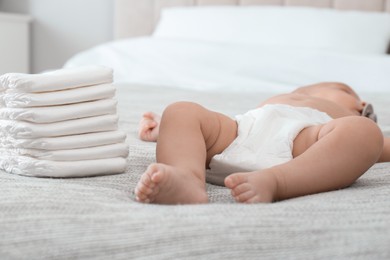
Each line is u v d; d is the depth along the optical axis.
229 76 2.80
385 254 0.72
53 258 0.73
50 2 3.83
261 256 0.73
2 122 1.04
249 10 3.22
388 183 1.08
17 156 1.04
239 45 3.00
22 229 0.77
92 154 1.04
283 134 1.11
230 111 1.87
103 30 3.77
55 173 1.02
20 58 3.70
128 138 1.41
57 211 0.81
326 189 1.00
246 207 0.83
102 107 1.04
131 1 3.61
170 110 1.07
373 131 1.02
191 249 0.73
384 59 2.77
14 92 1.01
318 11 3.15
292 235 0.75
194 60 2.92
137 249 0.73
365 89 2.71
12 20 3.63
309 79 2.77
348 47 2.96
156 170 0.87
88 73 1.03
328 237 0.75
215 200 0.98
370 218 0.82
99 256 0.73
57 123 1.01
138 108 1.92
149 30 3.61
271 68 2.82
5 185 0.94
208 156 1.13
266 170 0.95
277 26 3.10
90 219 0.79
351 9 3.29
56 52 3.85
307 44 3.01
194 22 3.25
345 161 0.99
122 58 3.02
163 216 0.79
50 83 1.00
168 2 3.56
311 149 1.00
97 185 0.99
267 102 1.40
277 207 0.84
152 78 2.85
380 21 3.10
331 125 1.05
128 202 0.90
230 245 0.73
